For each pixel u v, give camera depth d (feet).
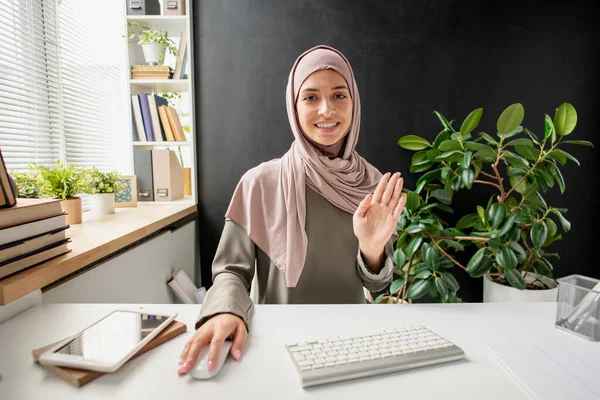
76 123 6.12
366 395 1.50
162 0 6.48
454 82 6.68
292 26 6.68
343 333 2.08
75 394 1.49
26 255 2.51
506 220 5.26
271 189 3.46
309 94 3.31
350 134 3.70
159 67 6.49
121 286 4.23
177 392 1.51
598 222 6.80
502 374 1.66
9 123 4.89
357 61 6.70
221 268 3.01
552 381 1.56
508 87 6.64
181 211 5.93
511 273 5.13
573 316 2.07
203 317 2.05
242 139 6.88
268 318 2.28
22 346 1.92
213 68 6.77
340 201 3.37
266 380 1.60
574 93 6.59
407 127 6.77
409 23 6.63
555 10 6.50
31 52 5.13
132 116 6.58
